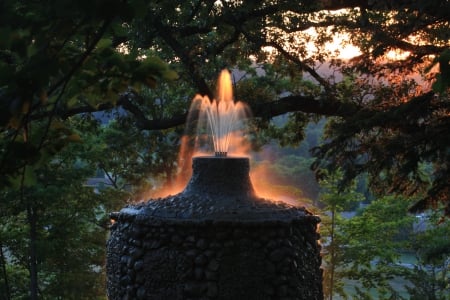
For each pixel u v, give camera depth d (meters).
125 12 1.62
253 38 13.85
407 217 17.67
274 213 4.37
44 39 1.65
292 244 4.29
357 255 17.80
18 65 1.78
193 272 4.13
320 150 10.51
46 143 2.08
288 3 12.53
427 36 11.28
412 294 16.39
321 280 4.66
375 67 11.10
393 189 10.99
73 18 1.64
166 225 4.21
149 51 15.67
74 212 20.12
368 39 11.61
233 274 4.11
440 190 10.10
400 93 11.77
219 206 4.35
